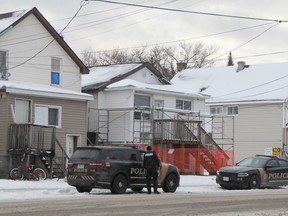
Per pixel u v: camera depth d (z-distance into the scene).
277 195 21.69
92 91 38.97
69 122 33.09
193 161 37.72
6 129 29.70
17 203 16.53
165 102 40.59
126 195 20.83
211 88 55.12
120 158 21.88
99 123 38.41
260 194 22.33
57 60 35.88
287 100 48.69
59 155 32.12
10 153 29.53
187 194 21.91
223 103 51.53
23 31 33.84
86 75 42.66
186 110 40.22
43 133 30.77
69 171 21.80
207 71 59.19
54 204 16.30
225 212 15.26
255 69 55.56
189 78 58.97
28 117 30.97
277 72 53.31
